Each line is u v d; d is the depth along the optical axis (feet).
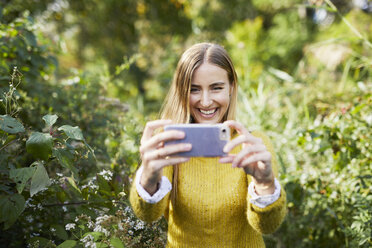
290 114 11.02
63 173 6.46
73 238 5.81
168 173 4.63
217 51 4.96
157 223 6.01
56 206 6.32
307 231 8.03
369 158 7.48
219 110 5.04
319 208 7.93
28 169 4.80
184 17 32.27
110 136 8.53
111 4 31.68
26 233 5.95
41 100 9.15
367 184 7.27
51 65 10.23
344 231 6.97
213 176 4.75
